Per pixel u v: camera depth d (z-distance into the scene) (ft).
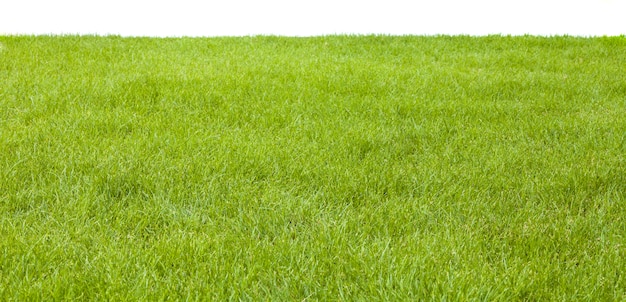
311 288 8.98
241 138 18.15
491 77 32.12
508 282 8.95
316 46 47.09
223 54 40.40
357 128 19.85
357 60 39.19
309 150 16.96
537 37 51.98
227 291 8.82
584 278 9.23
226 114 21.29
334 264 9.78
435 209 12.62
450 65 38.37
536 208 12.73
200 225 11.59
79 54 37.42
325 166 15.23
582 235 11.23
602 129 20.27
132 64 33.47
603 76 33.09
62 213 12.03
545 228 11.43
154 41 46.98
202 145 17.07
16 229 11.10
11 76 27.89
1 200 12.50
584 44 49.01
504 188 14.08
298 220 11.98
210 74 29.63
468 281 8.89
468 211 12.44
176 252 9.95
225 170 14.75
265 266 9.67
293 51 43.86
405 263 9.50
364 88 27.81
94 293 8.73
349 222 11.50
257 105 22.98
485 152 17.19
